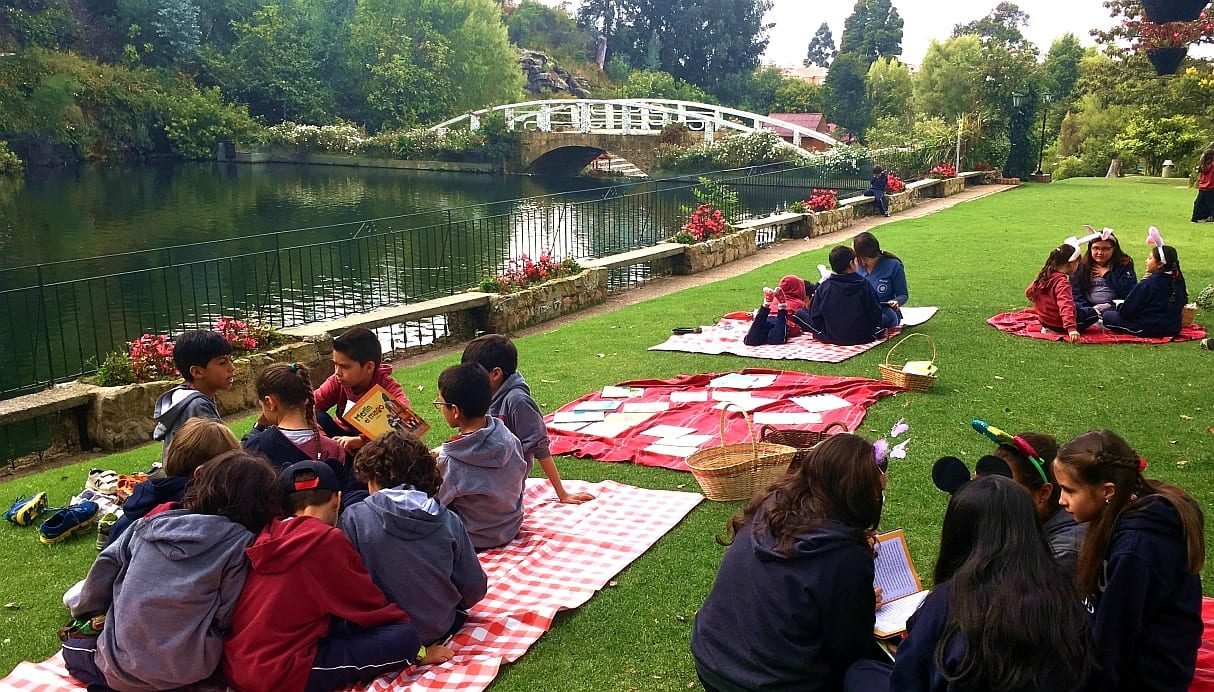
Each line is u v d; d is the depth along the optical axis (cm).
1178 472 572
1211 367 792
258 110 5847
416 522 395
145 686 355
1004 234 1686
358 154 5131
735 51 8938
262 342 957
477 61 6450
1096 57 4491
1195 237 1568
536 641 411
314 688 364
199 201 3450
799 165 2833
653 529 516
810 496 318
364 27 6081
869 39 8681
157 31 5584
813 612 306
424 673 383
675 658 396
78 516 538
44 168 4597
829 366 848
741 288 1311
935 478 343
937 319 1007
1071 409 693
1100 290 932
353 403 554
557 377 861
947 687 268
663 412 721
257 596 357
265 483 373
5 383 1202
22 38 5109
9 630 436
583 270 1327
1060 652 255
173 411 492
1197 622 304
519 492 511
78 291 1802
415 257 2094
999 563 263
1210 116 3088
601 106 5828
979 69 2927
